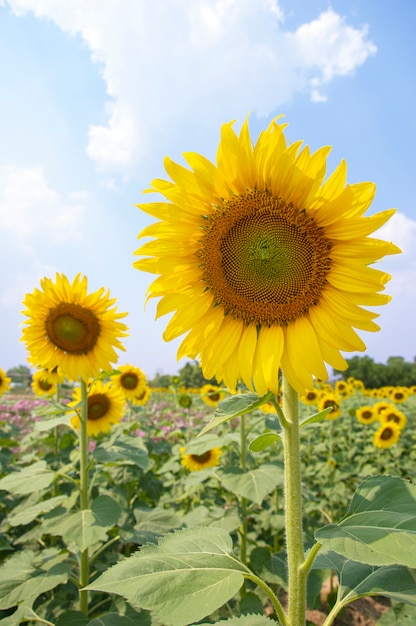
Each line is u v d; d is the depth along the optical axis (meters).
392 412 1.68
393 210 0.33
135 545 0.93
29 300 0.80
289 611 0.31
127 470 1.02
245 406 0.34
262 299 0.38
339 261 0.35
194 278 0.40
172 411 2.17
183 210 0.38
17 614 0.53
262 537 1.00
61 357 0.81
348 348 0.35
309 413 2.31
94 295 0.81
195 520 0.74
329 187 0.34
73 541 0.54
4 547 0.76
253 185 0.37
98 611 0.68
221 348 0.39
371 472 1.50
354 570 0.34
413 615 0.39
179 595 0.27
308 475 1.49
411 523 0.25
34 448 1.45
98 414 1.00
